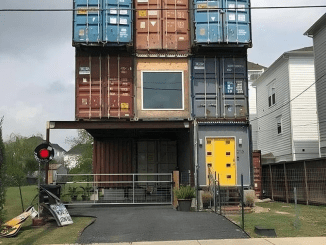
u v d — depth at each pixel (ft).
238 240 28.02
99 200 56.18
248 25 51.03
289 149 83.92
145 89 52.42
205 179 48.88
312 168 50.78
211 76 52.49
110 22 50.14
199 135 49.78
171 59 53.06
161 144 63.82
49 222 37.96
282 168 59.36
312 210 44.73
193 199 46.85
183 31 53.31
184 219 36.94
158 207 48.47
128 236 30.37
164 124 50.14
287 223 34.68
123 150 61.36
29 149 136.15
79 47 50.67
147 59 52.90
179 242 27.73
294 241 27.40
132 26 51.08
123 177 60.49
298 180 54.54
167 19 53.31
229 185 48.75
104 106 51.34
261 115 104.32
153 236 30.12
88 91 51.52
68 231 32.86
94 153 61.05
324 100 72.02
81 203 49.37
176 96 52.60
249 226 33.09
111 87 51.75
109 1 50.52
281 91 88.58
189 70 52.75
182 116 52.16
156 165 63.16
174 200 47.03
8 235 31.17
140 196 60.03
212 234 30.32
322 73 72.59
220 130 50.08
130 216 40.24
